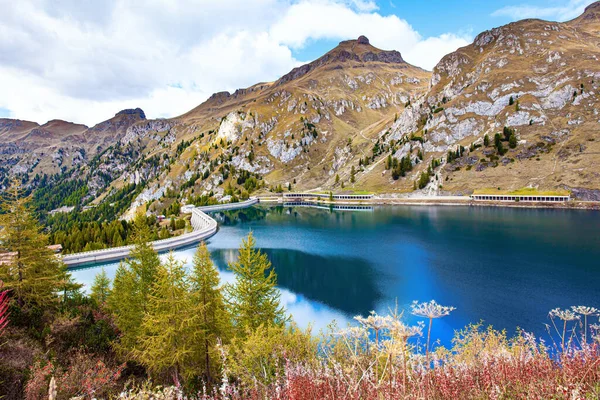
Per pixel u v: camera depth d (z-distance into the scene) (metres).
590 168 140.88
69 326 26.80
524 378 7.14
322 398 7.23
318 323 44.41
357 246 86.81
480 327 40.91
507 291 52.00
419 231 103.06
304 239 98.75
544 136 168.75
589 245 75.75
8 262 34.19
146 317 23.59
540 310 45.00
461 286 54.94
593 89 174.12
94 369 18.00
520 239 84.69
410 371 7.29
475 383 7.24
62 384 14.98
